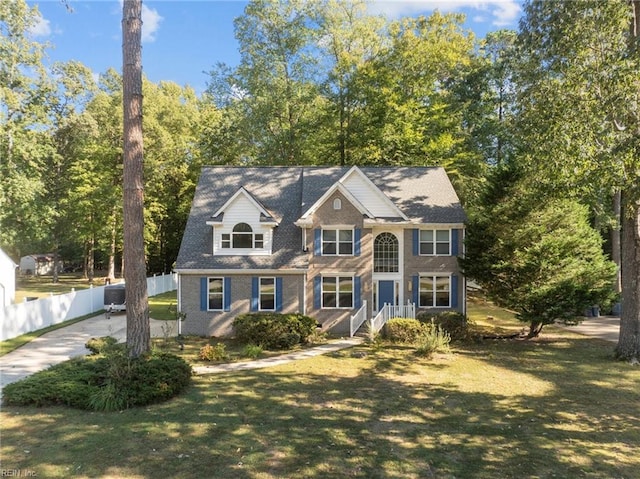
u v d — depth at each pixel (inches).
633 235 628.1
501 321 1013.8
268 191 968.3
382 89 1229.7
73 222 1745.8
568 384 514.3
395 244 916.0
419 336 727.7
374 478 281.4
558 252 712.4
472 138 1457.9
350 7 1357.0
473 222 827.4
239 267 837.2
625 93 524.4
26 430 346.0
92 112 1582.2
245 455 310.8
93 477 272.8
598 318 1049.5
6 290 1092.5
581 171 577.6
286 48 1357.0
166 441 331.0
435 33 1236.5
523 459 313.4
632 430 372.8
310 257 864.9
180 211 1774.1
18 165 1358.3
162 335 817.5
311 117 1406.3
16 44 1299.2
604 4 548.7
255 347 667.4
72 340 718.5
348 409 418.6
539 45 621.9
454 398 458.0
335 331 860.0
